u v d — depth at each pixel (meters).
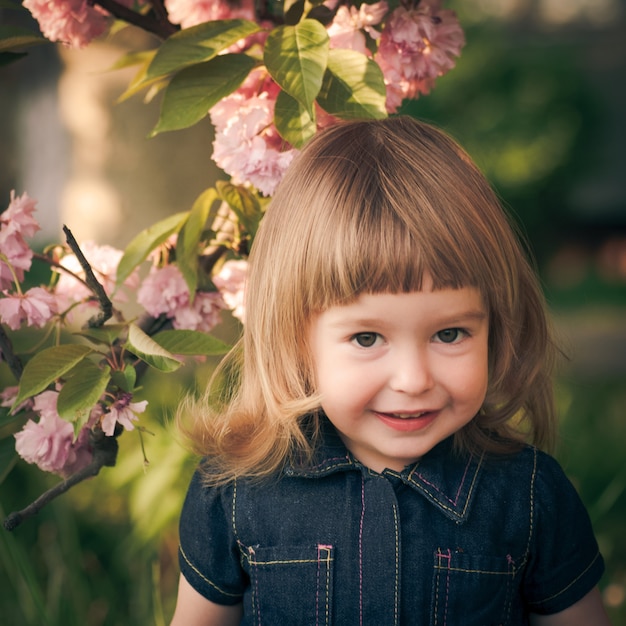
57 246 1.69
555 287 9.88
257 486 1.44
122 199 3.88
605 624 1.47
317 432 1.42
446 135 1.40
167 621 2.32
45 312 1.51
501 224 1.34
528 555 1.41
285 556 1.40
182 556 1.51
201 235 1.68
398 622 1.35
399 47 1.55
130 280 1.72
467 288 1.26
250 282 1.42
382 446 1.30
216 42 1.46
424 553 1.36
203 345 1.45
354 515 1.38
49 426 1.48
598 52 11.78
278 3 1.88
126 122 3.86
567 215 10.72
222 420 1.52
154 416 2.95
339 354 1.28
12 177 4.94
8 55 1.65
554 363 1.55
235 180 1.62
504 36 11.25
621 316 8.46
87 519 2.74
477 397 1.29
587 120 9.73
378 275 1.23
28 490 2.77
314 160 1.36
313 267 1.28
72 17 1.64
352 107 1.43
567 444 3.53
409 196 1.28
